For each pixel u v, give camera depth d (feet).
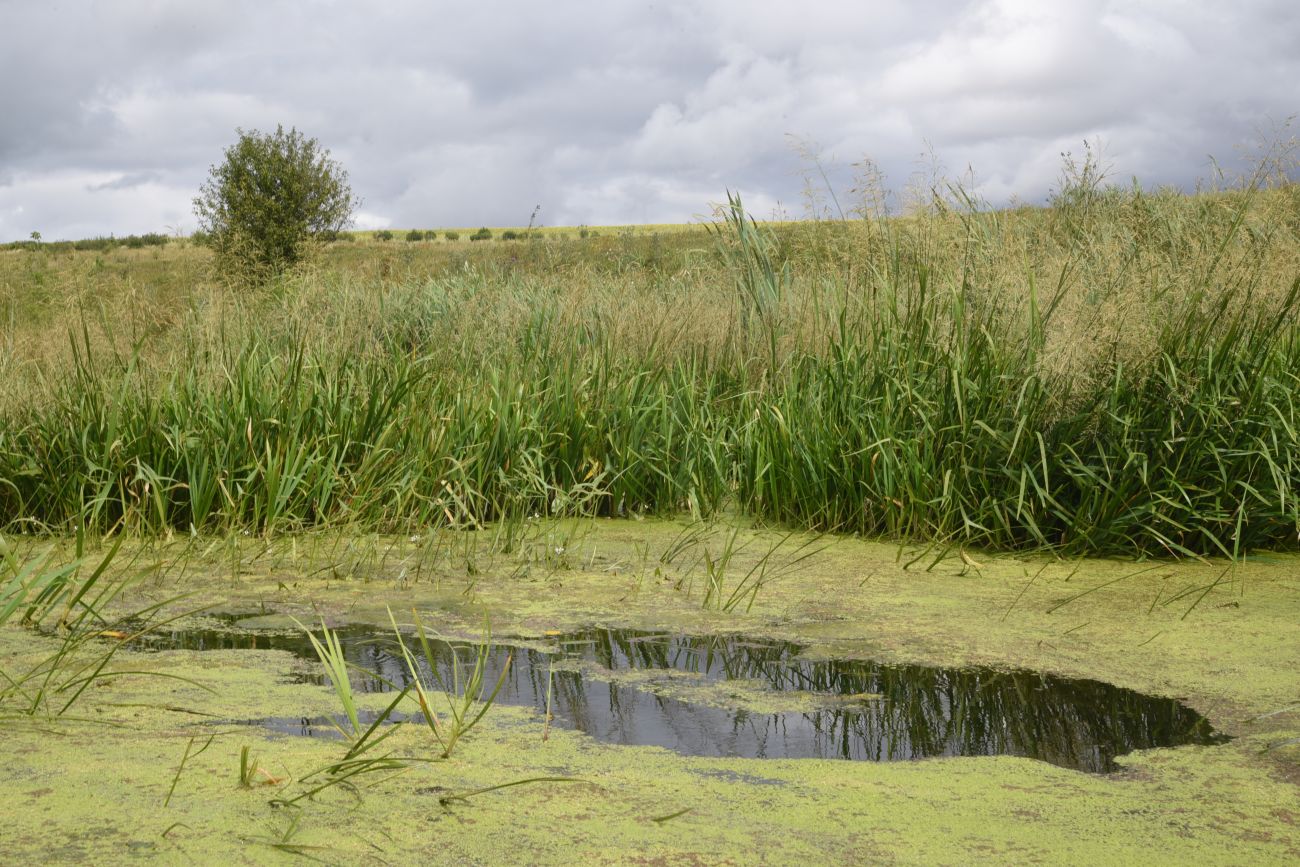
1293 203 14.82
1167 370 14.01
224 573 12.84
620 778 6.86
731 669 9.29
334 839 5.90
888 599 11.71
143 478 14.75
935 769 7.09
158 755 7.12
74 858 5.62
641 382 18.80
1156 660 9.50
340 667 7.18
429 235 125.49
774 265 22.34
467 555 13.61
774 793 6.66
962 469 14.37
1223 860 5.79
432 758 7.15
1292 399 13.97
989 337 14.60
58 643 9.83
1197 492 13.62
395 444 16.14
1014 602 11.55
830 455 15.35
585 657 9.62
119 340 17.92
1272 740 7.61
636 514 16.84
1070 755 7.36
